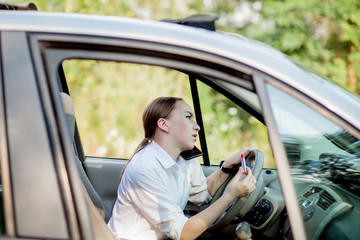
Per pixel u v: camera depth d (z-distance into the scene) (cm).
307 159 194
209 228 274
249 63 171
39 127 154
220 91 318
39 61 159
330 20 769
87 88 754
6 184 153
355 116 173
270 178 329
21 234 151
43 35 163
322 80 189
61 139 157
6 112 155
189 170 306
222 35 186
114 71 754
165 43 169
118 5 757
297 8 773
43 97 156
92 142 757
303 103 174
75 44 164
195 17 209
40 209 152
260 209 280
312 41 777
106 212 296
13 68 157
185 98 727
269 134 167
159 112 266
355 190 213
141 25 172
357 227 211
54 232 151
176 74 739
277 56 185
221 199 248
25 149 153
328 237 215
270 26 802
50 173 153
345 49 779
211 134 675
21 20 166
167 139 268
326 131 179
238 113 677
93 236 155
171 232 246
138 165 255
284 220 276
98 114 760
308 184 215
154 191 248
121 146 759
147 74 751
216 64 171
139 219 256
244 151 301
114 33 167
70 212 153
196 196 314
